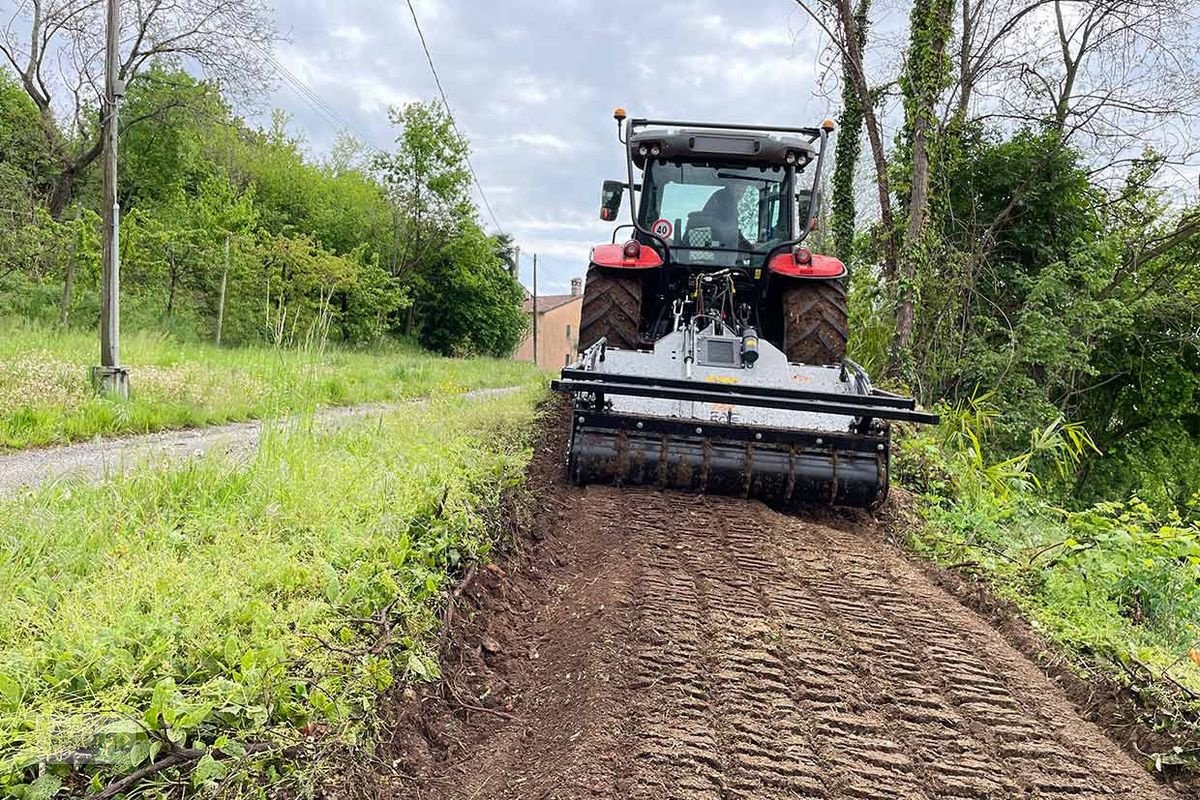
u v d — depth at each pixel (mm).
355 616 3270
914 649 4055
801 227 7836
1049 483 12219
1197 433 18375
